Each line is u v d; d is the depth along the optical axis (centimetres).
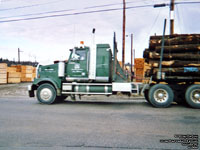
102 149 294
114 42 752
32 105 752
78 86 772
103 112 602
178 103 824
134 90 753
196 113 589
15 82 2409
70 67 797
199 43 708
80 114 566
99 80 775
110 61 800
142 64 1377
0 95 1171
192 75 717
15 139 338
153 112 605
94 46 778
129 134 369
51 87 782
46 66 816
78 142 324
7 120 482
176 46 724
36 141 328
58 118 508
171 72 725
